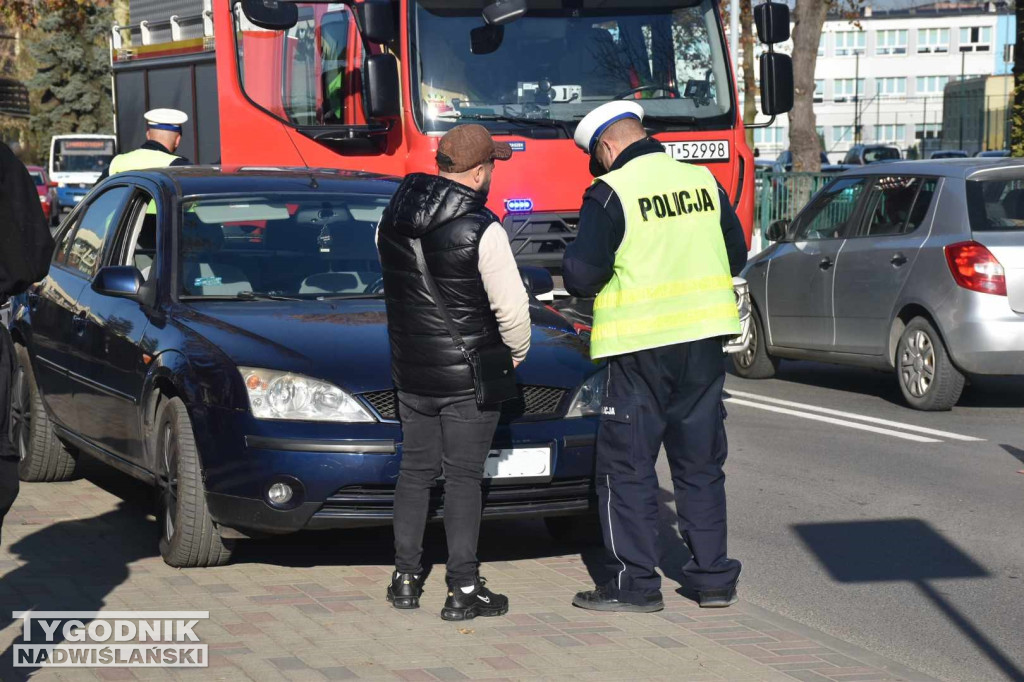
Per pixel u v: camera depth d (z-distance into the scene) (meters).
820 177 29.44
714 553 8.28
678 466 8.31
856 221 17.08
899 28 162.50
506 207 14.80
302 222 10.44
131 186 11.16
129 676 6.83
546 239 14.89
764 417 15.66
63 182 79.50
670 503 11.30
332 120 15.98
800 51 44.56
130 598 8.27
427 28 14.98
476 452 7.87
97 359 10.25
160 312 9.61
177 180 10.72
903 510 11.09
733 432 14.71
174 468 8.91
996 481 12.18
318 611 8.05
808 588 8.95
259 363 8.55
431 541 9.95
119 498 11.18
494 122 14.92
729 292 8.20
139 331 9.66
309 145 16.06
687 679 6.93
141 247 10.62
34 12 66.81
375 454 8.30
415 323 7.72
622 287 8.05
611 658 7.25
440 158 7.69
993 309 15.17
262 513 8.38
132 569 8.96
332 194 10.74
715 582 8.27
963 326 15.27
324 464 8.27
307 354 8.62
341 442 8.29
